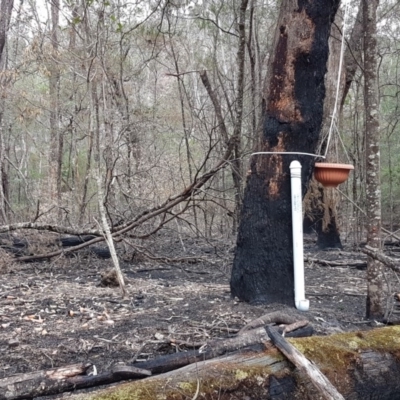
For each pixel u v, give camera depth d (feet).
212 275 22.65
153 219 25.75
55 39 31.58
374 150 13.43
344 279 21.57
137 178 25.35
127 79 31.35
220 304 14.71
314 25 13.69
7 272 22.25
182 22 33.99
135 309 15.21
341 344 9.42
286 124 14.06
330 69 30.73
